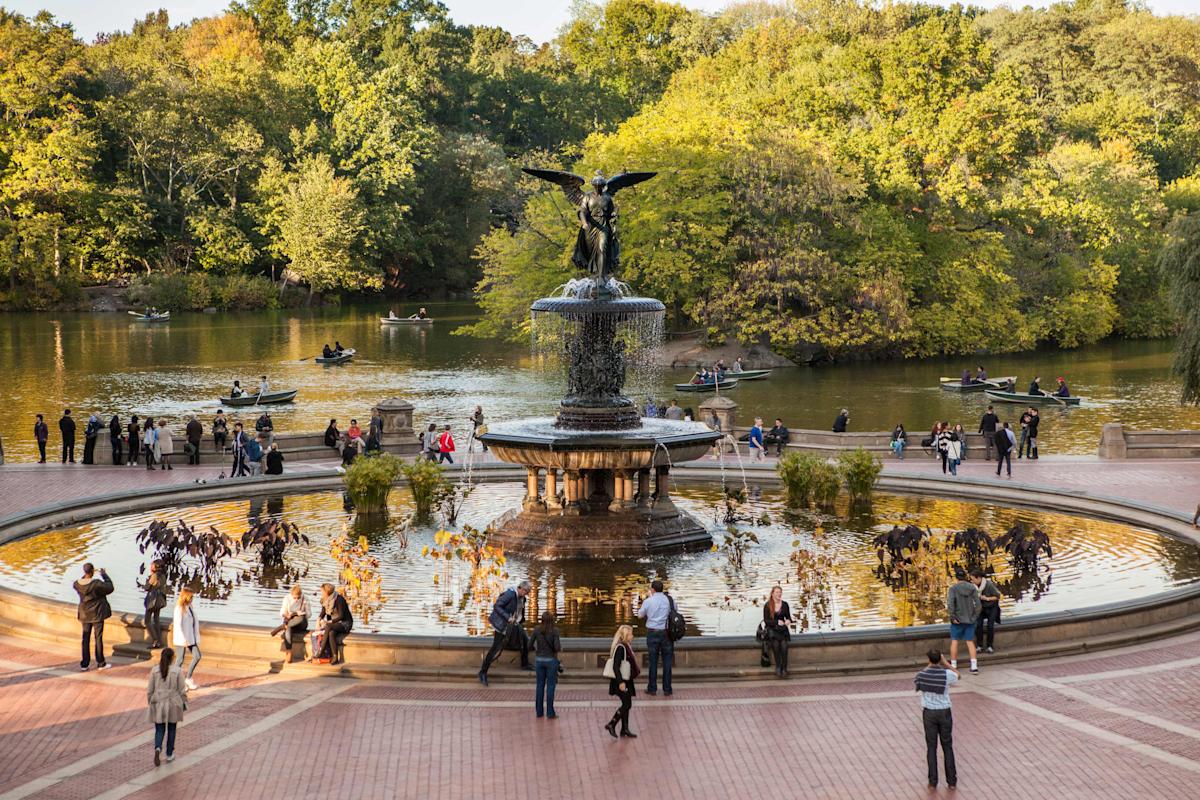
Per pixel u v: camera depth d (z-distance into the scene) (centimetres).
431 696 1864
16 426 5319
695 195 8706
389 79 13825
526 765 1562
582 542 2778
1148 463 4222
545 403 6275
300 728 1706
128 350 8800
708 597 2433
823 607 2350
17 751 1609
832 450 4438
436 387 6969
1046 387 7269
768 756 1597
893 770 1546
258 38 15625
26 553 2833
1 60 11881
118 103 12838
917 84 9919
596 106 15938
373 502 3291
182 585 2545
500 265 9200
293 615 2016
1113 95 13738
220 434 4306
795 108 10150
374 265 13962
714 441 2939
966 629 1959
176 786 1490
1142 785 1483
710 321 8706
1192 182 12050
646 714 1773
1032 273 10050
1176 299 4888
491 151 14538
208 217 12862
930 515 3294
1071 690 1867
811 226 8700
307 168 13162
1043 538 2633
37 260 11894
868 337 8525
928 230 9612
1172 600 2248
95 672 1964
